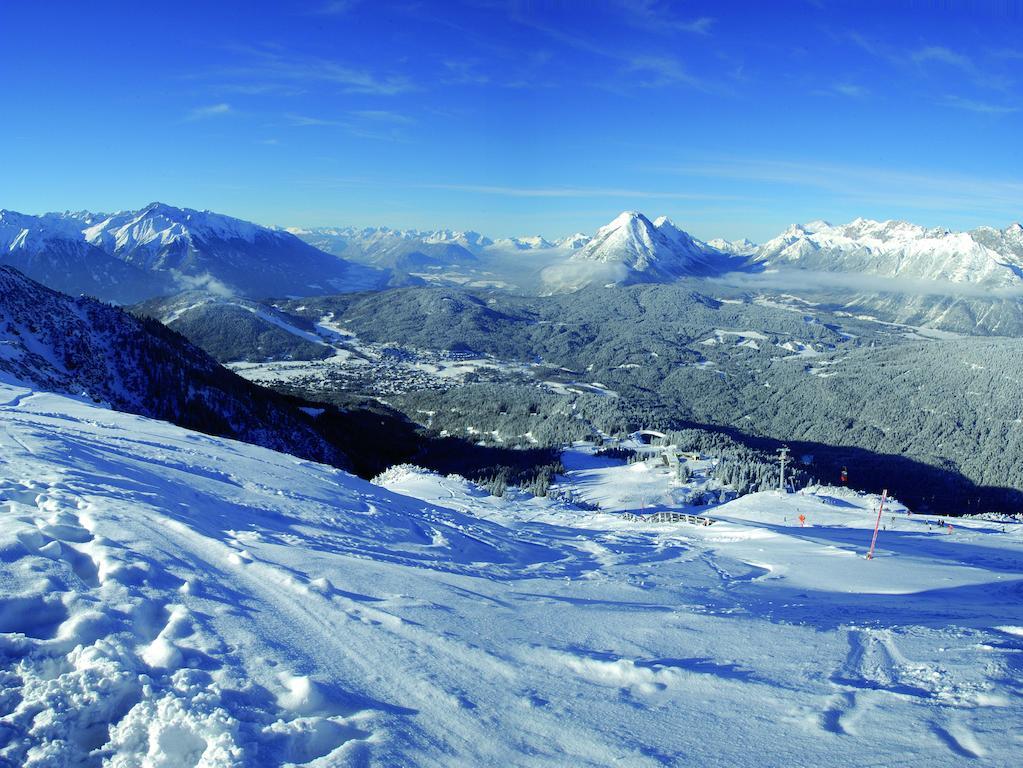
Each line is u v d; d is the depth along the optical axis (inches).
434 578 393.1
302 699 178.2
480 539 755.4
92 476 426.3
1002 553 1127.6
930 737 184.7
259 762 143.3
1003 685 228.5
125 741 147.3
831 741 182.1
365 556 432.8
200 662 188.9
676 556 896.9
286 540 416.5
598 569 676.7
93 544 261.3
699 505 2719.0
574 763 165.3
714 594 531.2
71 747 144.3
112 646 179.8
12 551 230.5
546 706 199.9
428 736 172.7
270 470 802.2
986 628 358.9
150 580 242.7
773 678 239.5
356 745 158.7
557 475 3363.7
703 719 196.4
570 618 327.9
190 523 365.1
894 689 229.5
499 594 379.9
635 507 2659.9
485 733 178.5
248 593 265.7
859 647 296.5
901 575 761.6
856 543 1170.6
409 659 225.9
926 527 1621.6
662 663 248.8
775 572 772.6
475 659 235.1
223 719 152.1
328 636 235.8
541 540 930.1
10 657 168.9
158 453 689.6
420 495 1651.1
